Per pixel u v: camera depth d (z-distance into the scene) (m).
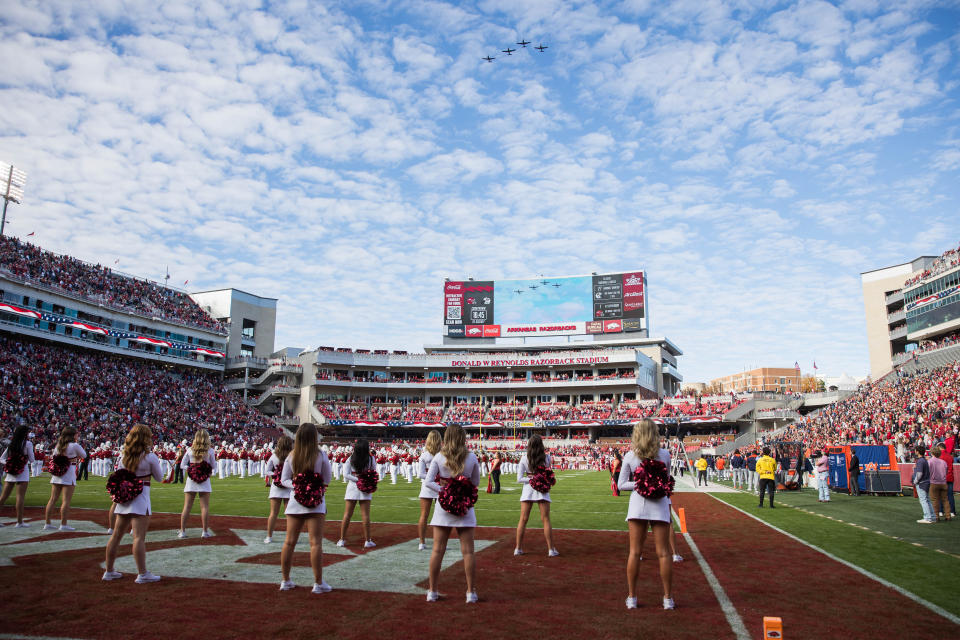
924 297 61.91
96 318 63.50
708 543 12.24
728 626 6.64
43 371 51.78
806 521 15.87
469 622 6.79
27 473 13.98
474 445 65.94
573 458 65.25
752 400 72.56
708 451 63.22
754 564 10.07
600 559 10.55
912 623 6.75
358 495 11.77
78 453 13.76
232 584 8.52
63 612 7.11
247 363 78.62
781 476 27.62
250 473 36.78
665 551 7.40
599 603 7.60
